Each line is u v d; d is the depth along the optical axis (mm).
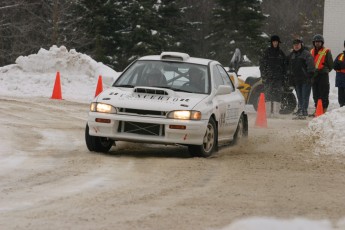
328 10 66375
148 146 27359
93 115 24125
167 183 19109
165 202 16484
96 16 108938
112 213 15180
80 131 30906
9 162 22031
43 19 106875
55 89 48281
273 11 151625
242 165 22812
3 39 111000
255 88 46844
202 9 135500
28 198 16719
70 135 29375
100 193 17469
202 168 21922
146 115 23734
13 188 17922
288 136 31422
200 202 16562
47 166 21469
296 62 42219
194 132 23688
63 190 17781
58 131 30531
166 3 119812
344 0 65938
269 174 21125
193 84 25531
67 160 22781
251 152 26438
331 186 19375
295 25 150625
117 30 113750
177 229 13820
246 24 120750
